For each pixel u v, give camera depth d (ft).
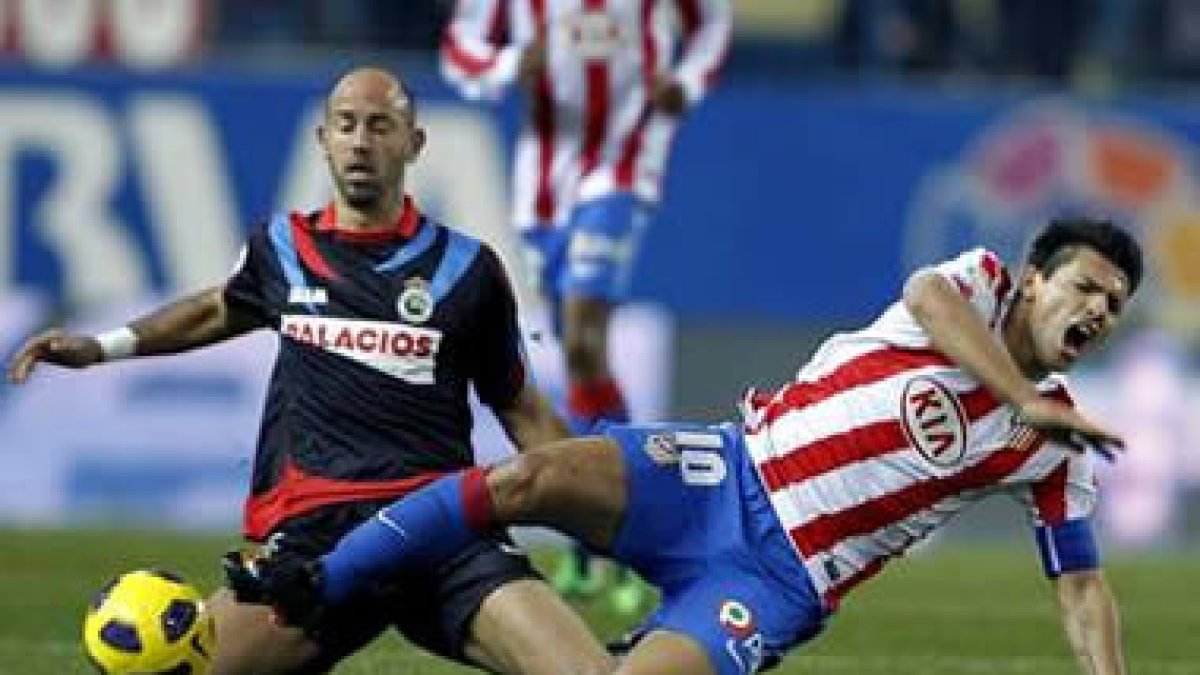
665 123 155.84
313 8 227.20
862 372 88.07
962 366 86.07
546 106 154.92
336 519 90.58
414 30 228.63
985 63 231.71
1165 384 197.06
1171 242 198.70
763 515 88.79
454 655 90.12
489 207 194.59
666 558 89.35
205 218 195.31
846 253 198.39
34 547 163.12
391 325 91.61
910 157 198.59
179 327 95.61
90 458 191.31
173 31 219.20
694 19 157.07
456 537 87.71
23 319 194.08
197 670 88.99
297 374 92.07
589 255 152.25
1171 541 196.65
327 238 92.99
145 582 89.15
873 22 231.09
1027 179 198.90
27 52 217.15
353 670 113.60
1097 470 195.72
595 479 88.43
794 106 197.77
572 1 154.30
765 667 89.10
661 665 85.97
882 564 90.53
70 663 114.21
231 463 190.60
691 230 196.65
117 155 195.31
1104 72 232.53
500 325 93.50
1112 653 90.43
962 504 90.12
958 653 127.75
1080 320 86.38
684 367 195.93
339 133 92.07
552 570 162.71
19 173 195.00
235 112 195.93
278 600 86.79
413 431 91.71
